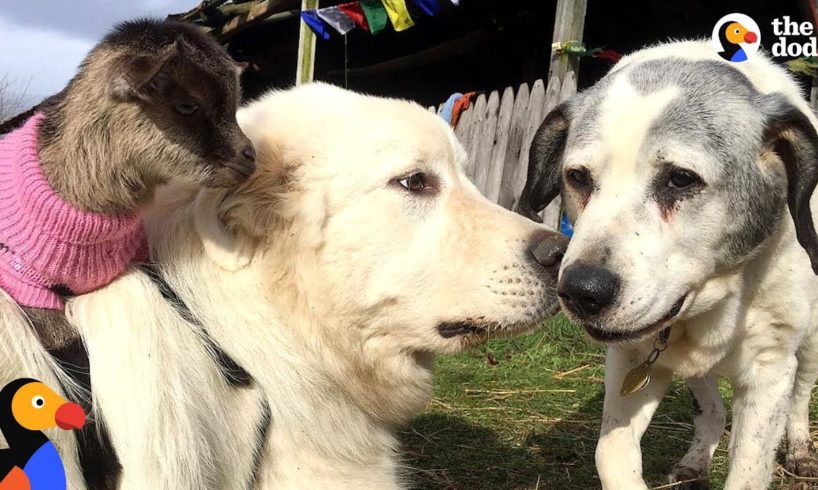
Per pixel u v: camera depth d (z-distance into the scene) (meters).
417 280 0.74
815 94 1.83
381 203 0.73
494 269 0.74
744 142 0.82
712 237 0.81
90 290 0.67
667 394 1.33
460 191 0.77
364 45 3.46
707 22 2.51
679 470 1.02
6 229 0.64
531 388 1.32
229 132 0.67
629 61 0.95
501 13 2.88
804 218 0.83
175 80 0.64
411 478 1.01
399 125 0.74
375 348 0.75
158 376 0.66
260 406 0.72
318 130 0.73
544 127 0.95
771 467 0.88
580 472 1.03
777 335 0.87
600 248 0.78
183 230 0.72
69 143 0.63
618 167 0.82
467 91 3.72
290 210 0.72
